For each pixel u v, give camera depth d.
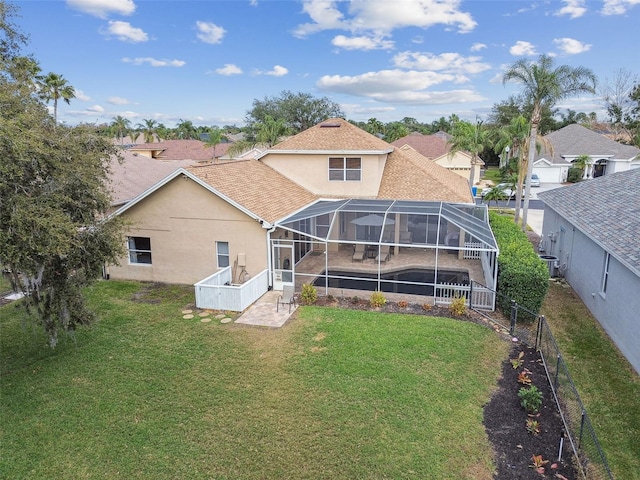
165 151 76.19
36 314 18.55
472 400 12.79
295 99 85.75
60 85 46.94
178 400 12.83
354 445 10.88
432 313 19.11
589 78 31.41
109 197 14.80
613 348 16.11
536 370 14.60
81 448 10.89
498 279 19.61
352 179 28.80
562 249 25.30
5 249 11.26
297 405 12.51
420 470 10.10
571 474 10.04
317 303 20.45
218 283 21.39
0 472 10.12
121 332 17.44
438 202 26.27
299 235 25.73
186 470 10.12
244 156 60.53
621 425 11.79
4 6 15.97
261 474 9.99
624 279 15.66
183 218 22.88
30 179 12.16
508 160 55.03
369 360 14.94
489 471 10.13
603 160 64.38
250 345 16.22
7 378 14.12
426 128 132.88
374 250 26.23
